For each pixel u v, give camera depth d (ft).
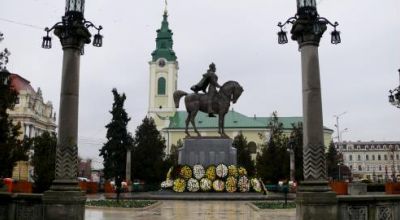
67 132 45.44
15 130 56.24
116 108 193.57
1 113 55.06
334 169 222.89
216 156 111.75
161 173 197.47
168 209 74.23
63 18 46.68
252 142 338.75
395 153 503.61
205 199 96.63
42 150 113.91
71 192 44.09
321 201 41.55
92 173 357.20
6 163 53.62
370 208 43.50
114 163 190.90
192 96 115.55
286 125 348.59
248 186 106.42
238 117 350.23
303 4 45.21
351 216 42.75
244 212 68.59
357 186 103.04
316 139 43.50
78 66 46.88
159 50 375.86
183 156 112.06
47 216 43.65
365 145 515.91
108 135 192.65
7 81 56.49
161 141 213.25
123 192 139.13
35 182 97.71
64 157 45.09
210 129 338.75
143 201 91.20
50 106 315.37
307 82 44.16
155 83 371.56
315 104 43.83
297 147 170.81
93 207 77.77
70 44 46.29
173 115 365.40
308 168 43.37
